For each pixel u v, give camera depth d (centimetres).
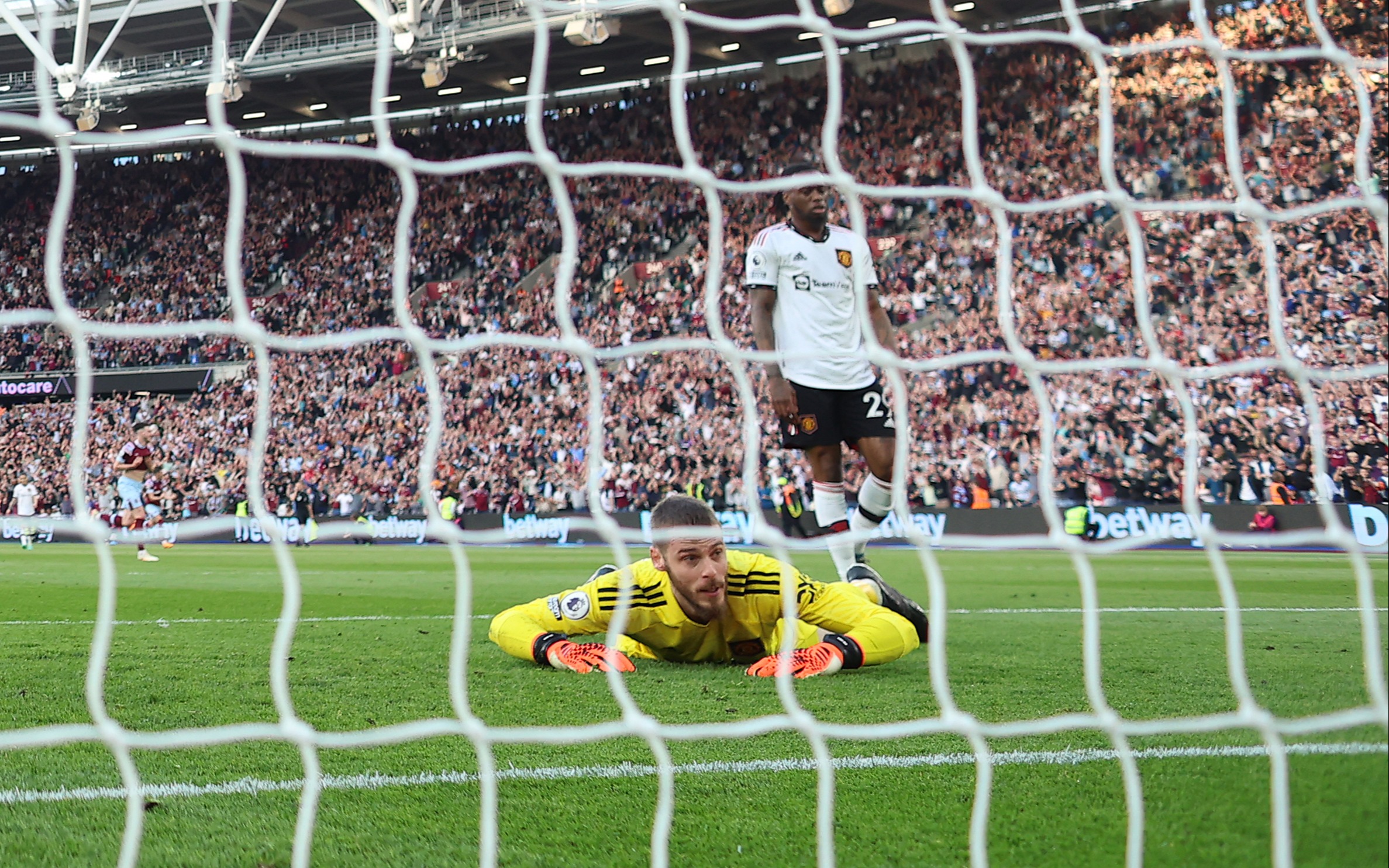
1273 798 178
